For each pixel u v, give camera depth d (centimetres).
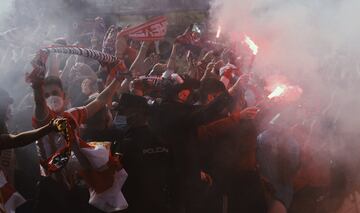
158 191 593
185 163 625
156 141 593
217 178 673
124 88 741
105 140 613
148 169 589
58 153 503
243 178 681
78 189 583
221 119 661
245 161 682
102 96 559
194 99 724
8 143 467
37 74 537
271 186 665
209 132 654
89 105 553
